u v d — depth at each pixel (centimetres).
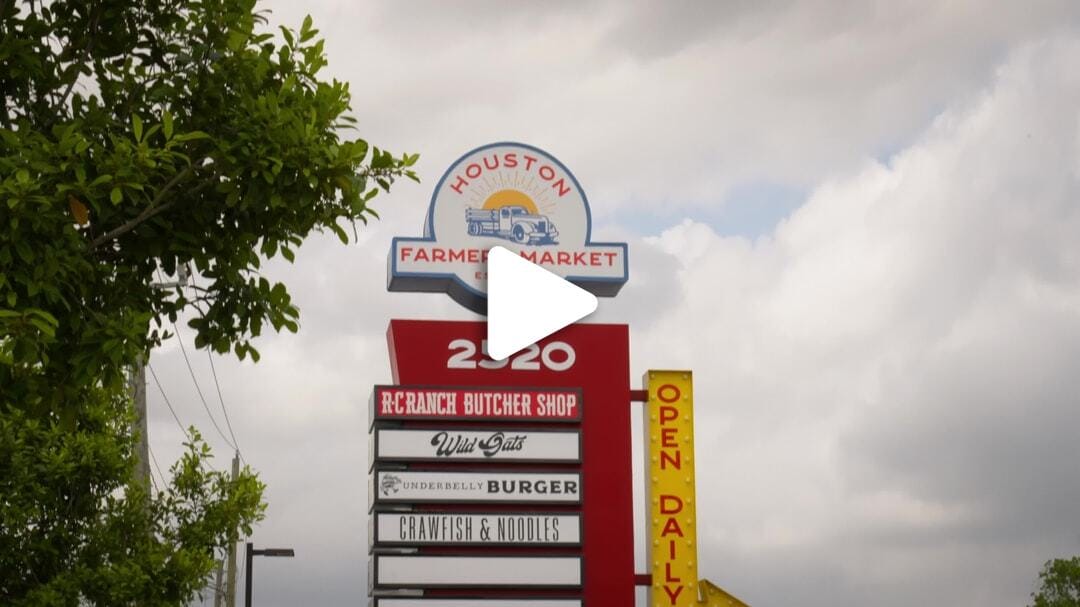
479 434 2105
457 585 2062
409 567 2061
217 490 2339
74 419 1183
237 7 1250
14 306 1058
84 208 1076
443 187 2175
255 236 1211
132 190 1108
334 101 1212
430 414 2097
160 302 1246
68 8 1250
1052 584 6391
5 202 1028
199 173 1191
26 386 1160
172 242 1195
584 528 2100
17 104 1217
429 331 2138
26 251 1045
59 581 2066
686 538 2111
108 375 1147
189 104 1237
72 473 2103
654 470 2130
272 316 1255
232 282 1227
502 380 2134
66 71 1232
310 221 1200
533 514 2095
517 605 2075
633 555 2103
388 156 1216
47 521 2125
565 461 2112
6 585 2091
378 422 2091
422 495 2078
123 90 1255
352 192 1187
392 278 2145
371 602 2072
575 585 2077
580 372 2148
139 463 2477
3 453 2044
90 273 1120
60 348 1138
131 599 2139
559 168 2197
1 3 1189
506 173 2189
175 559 2205
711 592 2097
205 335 1254
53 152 1069
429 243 2158
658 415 2147
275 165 1143
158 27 1265
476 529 2081
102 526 2173
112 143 1219
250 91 1244
